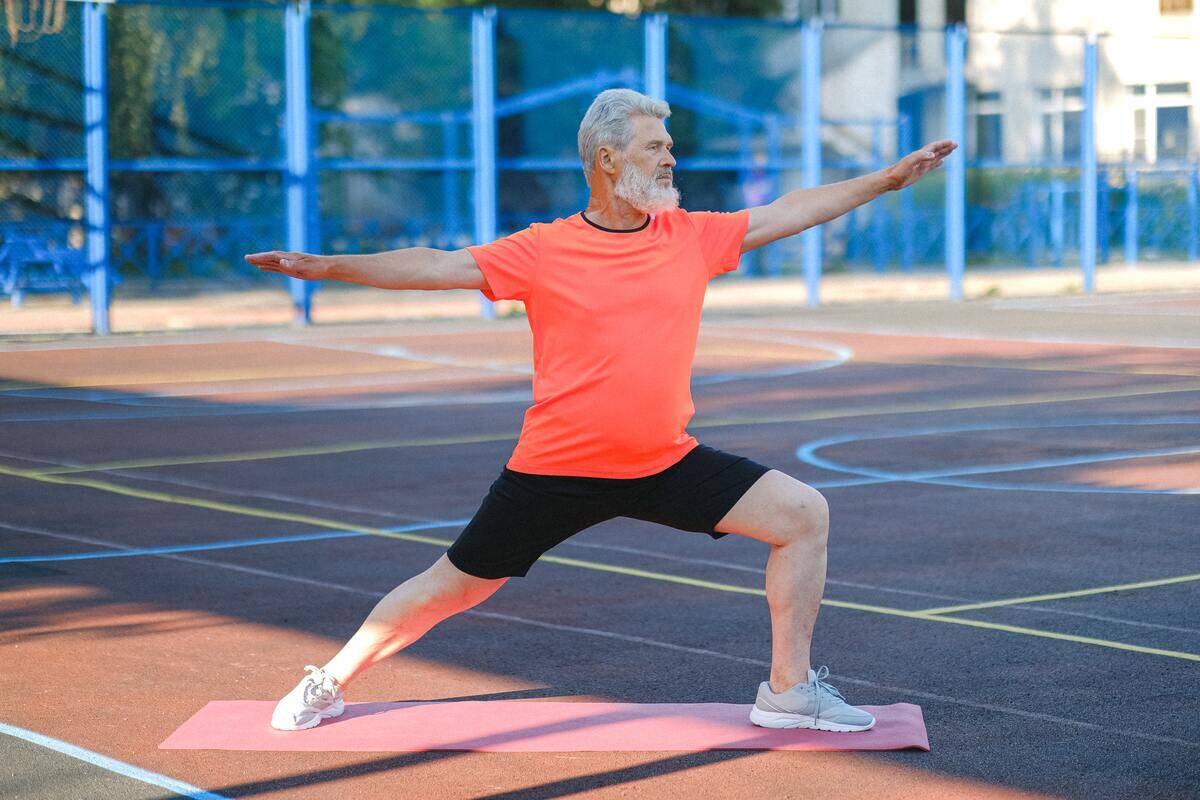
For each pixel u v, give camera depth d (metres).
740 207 38.84
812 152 32.22
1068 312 30.94
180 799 5.70
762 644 7.81
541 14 30.58
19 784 5.85
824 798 5.67
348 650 6.52
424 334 27.78
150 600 8.85
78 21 28.86
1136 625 8.09
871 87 43.66
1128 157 42.41
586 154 6.00
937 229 40.34
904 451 14.30
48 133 28.77
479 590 6.39
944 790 5.74
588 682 7.17
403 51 34.50
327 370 22.03
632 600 8.77
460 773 5.96
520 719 6.59
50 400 18.94
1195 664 7.36
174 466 13.92
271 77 32.09
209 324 29.62
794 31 38.47
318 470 13.59
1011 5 44.66
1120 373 20.53
